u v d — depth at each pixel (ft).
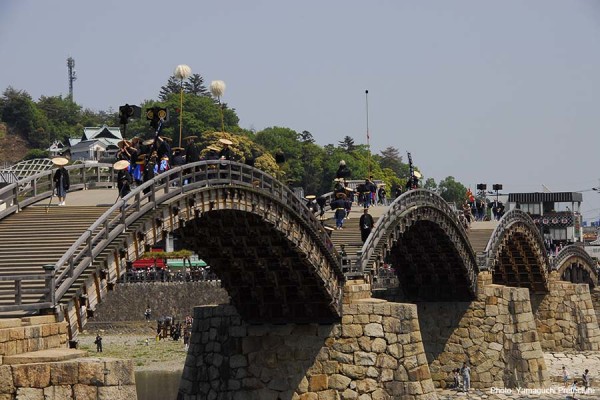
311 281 340.80
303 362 356.79
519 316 480.23
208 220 307.17
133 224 241.35
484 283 481.46
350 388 349.20
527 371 479.41
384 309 349.61
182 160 307.58
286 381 358.64
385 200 574.15
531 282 635.25
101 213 249.96
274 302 357.41
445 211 439.22
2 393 159.84
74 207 258.16
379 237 379.14
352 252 390.63
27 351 173.47
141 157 287.07
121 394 166.61
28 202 260.83
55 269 186.80
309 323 356.79
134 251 238.68
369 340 350.02
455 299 479.41
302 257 327.26
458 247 451.53
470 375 473.26
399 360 345.31
